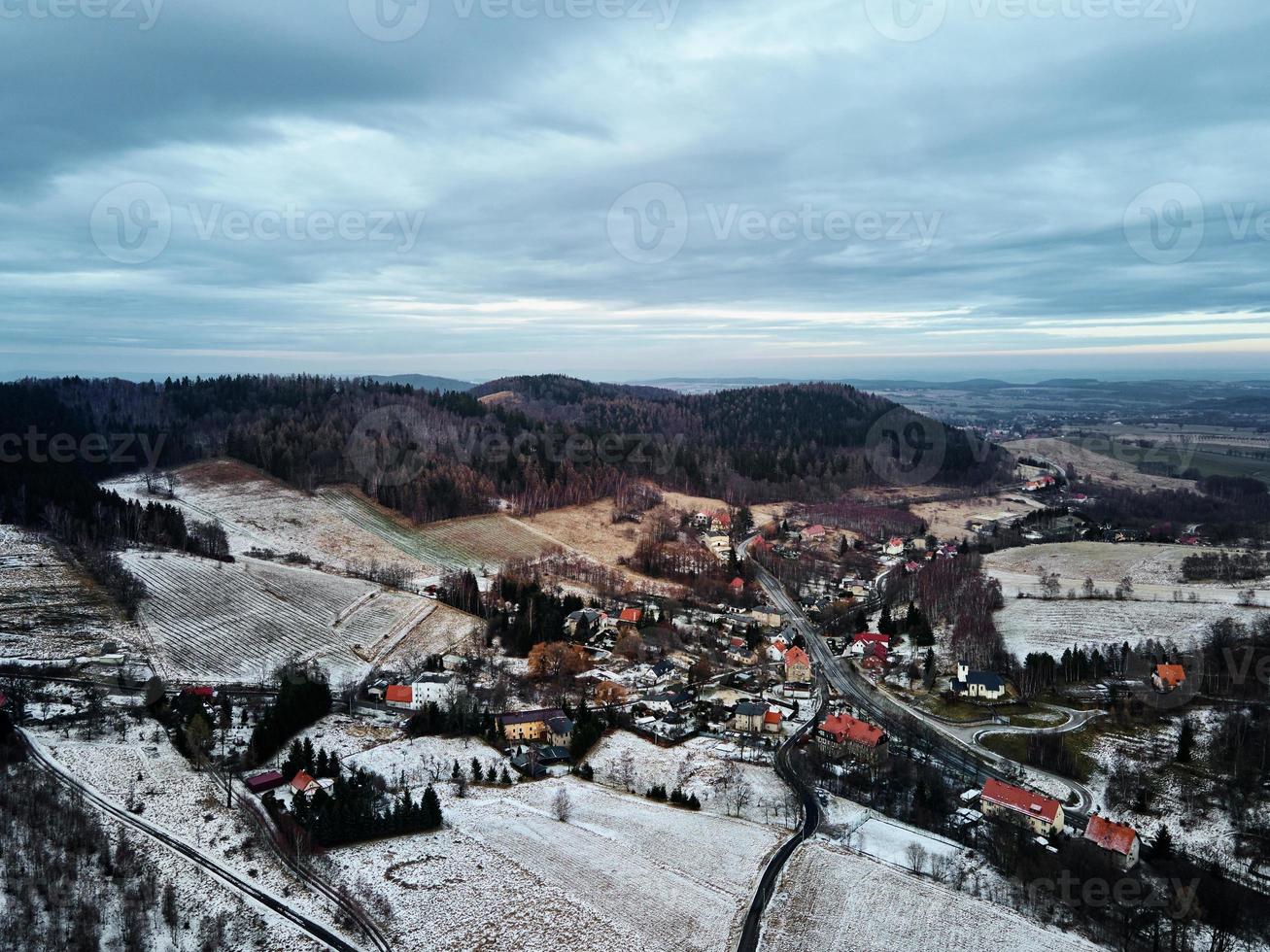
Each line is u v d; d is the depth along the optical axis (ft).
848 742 342.85
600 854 247.70
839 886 234.17
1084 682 396.78
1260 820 270.26
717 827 270.87
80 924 188.14
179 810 253.44
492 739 339.98
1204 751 313.73
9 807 232.32
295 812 253.85
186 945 190.60
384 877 229.04
